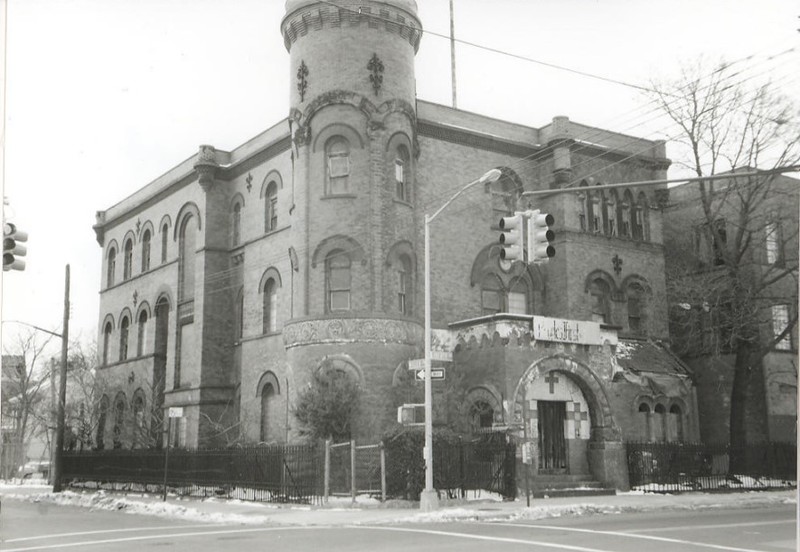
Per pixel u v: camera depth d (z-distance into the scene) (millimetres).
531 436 29125
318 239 30797
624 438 33250
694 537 16219
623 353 35594
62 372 35844
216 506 25812
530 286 36406
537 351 29750
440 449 24922
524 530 17688
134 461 35188
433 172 34125
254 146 38406
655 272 39156
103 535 17781
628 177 39375
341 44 31641
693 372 38375
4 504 31000
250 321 37000
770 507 26484
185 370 40156
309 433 28375
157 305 43625
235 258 38938
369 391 29172
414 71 33312
